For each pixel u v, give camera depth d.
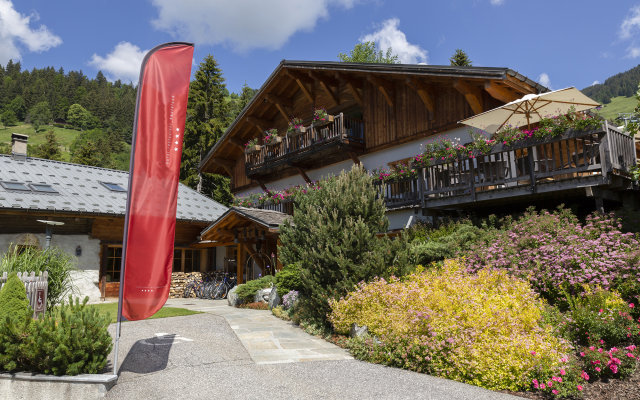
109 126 136.88
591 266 7.36
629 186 9.77
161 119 6.84
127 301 6.33
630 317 6.13
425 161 11.98
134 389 5.75
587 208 10.67
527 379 5.47
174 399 5.38
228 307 13.11
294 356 7.16
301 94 19.61
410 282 8.20
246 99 47.03
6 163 16.53
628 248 7.59
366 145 16.33
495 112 10.61
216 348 7.60
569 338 6.32
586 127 9.03
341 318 8.09
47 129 133.50
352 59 36.47
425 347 6.32
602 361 5.54
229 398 5.34
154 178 6.70
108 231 15.84
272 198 18.41
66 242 14.82
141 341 7.98
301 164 18.48
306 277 9.05
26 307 6.86
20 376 5.94
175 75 7.04
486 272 7.89
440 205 11.57
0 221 13.55
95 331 6.14
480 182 10.72
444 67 12.21
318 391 5.50
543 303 7.30
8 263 9.02
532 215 9.61
